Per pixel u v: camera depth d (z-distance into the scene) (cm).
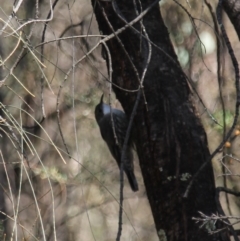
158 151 757
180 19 1396
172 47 786
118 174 1631
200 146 759
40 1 1444
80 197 1565
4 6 1387
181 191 750
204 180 755
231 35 1489
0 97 1303
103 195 1619
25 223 1330
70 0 1486
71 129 1537
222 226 743
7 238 1206
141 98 760
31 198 1365
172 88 762
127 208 1711
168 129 756
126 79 768
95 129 1571
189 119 762
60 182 1411
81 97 1473
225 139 588
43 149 1473
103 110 1138
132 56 761
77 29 1447
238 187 1402
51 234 1416
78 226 1605
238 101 572
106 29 783
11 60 1367
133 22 621
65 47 1412
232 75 1397
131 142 1022
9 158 1306
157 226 774
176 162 754
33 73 1405
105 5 777
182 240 747
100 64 1412
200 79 1390
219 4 631
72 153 1550
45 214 1439
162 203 762
